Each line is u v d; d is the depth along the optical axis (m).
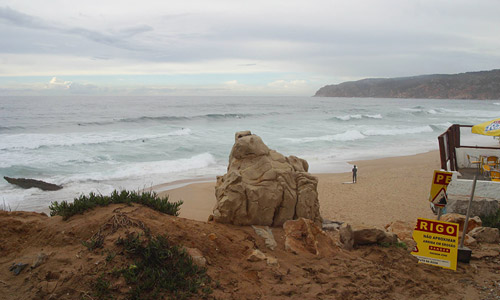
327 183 21.73
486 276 6.23
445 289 5.73
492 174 12.51
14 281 4.73
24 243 5.52
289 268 5.86
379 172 24.77
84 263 4.93
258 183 7.67
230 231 6.76
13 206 16.09
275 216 7.75
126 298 4.55
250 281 5.35
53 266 4.90
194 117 57.75
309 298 5.11
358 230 7.35
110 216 5.83
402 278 5.97
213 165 25.98
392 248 7.12
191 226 6.32
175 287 4.87
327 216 14.95
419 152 32.75
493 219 10.19
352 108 102.06
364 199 17.95
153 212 6.43
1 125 43.75
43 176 21.16
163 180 21.52
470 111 88.25
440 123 57.25
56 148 29.00
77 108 80.50
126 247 5.23
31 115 60.12
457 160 14.90
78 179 20.67
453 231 6.56
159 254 5.22
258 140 8.42
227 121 55.81
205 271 5.26
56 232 5.61
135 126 46.62
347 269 6.05
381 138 40.94
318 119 61.62
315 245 6.70
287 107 102.88
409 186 20.81
